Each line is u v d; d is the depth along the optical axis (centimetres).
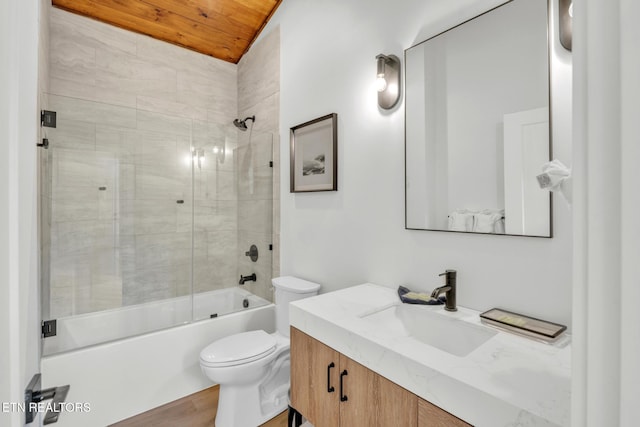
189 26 267
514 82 124
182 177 269
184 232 270
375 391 109
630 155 26
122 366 191
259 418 183
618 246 27
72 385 176
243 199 293
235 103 318
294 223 238
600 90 28
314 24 218
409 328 146
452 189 143
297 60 233
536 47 119
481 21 133
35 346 106
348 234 195
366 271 184
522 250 124
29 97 73
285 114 246
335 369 126
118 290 238
